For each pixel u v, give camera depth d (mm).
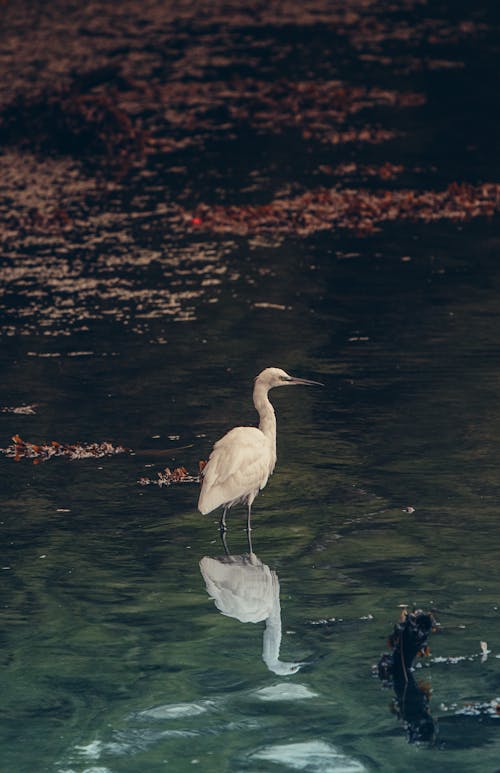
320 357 17312
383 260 22141
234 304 19875
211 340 18188
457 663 9469
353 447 14141
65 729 8727
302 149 31000
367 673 9383
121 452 14219
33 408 15695
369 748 8383
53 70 41438
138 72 41344
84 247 23453
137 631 10164
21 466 13930
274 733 8578
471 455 13750
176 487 13258
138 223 25016
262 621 10258
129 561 11523
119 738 8578
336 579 10984
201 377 16656
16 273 21875
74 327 18984
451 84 38000
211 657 9703
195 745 8492
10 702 9109
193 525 12344
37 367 17250
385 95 36844
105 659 9711
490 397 15484
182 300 20172
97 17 53281
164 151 31422
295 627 10133
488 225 24266
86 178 29031
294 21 51031
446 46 44469
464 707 8867
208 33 48656
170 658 9703
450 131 32312
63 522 12438
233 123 34250
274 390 16156
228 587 10906
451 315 18953
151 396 16016
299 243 23375
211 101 37062
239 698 9078
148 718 8844
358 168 28922
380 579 10945
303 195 26672
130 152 31500
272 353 17531
